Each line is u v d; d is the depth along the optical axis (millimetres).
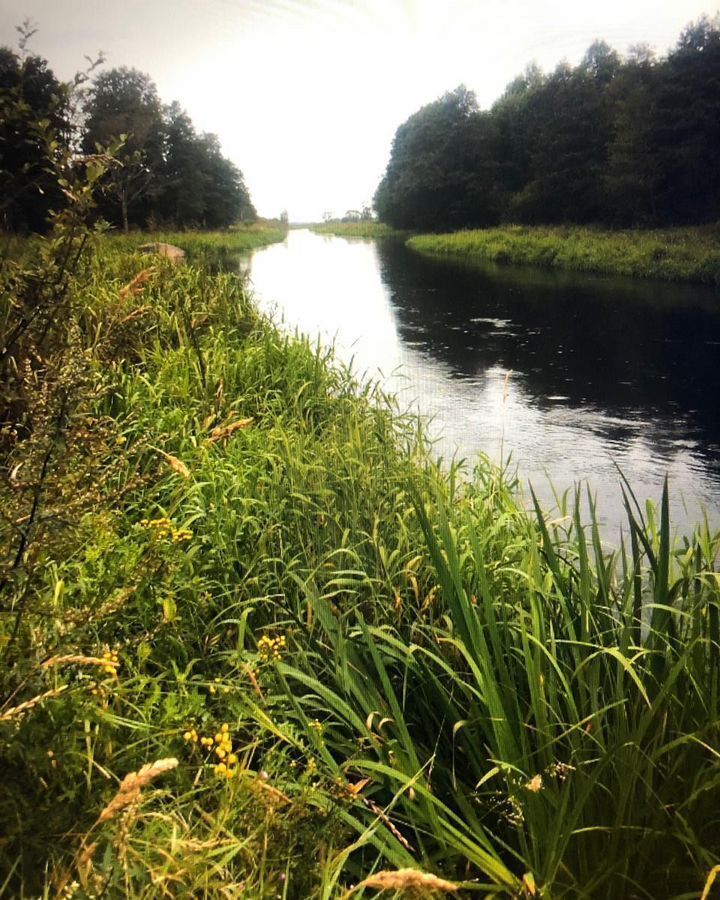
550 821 1724
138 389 4344
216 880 1489
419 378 9180
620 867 1722
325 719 2273
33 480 1679
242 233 59875
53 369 1913
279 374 5543
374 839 1740
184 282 7012
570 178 46938
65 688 1664
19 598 1749
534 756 1931
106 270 6777
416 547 2885
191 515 3123
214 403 4445
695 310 15461
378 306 16219
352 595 2699
